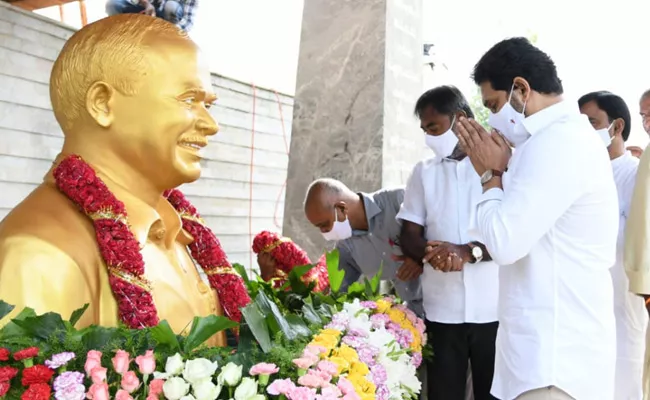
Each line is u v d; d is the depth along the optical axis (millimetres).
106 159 1661
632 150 3527
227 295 1903
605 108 2959
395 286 2779
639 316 2822
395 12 3285
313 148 3355
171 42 1682
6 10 3201
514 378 1752
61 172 1596
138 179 1691
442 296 2471
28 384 1227
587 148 1708
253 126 4750
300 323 1812
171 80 1649
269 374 1374
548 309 1717
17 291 1446
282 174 5031
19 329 1360
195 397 1278
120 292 1532
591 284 1716
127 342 1384
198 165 1740
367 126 3215
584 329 1701
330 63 3318
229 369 1331
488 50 1856
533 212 1673
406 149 3404
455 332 2459
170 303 1689
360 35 3246
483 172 1853
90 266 1551
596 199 1709
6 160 3254
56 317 1373
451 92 2477
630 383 2809
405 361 2137
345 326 1920
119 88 1630
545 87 1774
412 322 2326
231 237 4637
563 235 1725
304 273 2316
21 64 3297
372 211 2656
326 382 1411
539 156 1697
